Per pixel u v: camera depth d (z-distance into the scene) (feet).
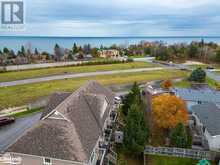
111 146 120.78
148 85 245.86
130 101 157.99
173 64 423.23
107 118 127.75
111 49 606.14
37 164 84.43
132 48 629.92
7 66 327.88
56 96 119.75
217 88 247.91
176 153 115.85
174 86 259.19
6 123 143.23
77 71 317.63
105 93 144.25
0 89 213.25
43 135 86.74
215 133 118.52
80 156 81.00
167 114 130.72
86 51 539.29
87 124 97.81
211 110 147.43
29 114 162.20
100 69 339.57
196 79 280.72
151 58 501.97
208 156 113.80
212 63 455.63
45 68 329.93
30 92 208.13
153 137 133.49
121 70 340.39
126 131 113.19
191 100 172.04
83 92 122.93
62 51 505.66
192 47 512.63
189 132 137.59
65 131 86.63
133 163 110.73
